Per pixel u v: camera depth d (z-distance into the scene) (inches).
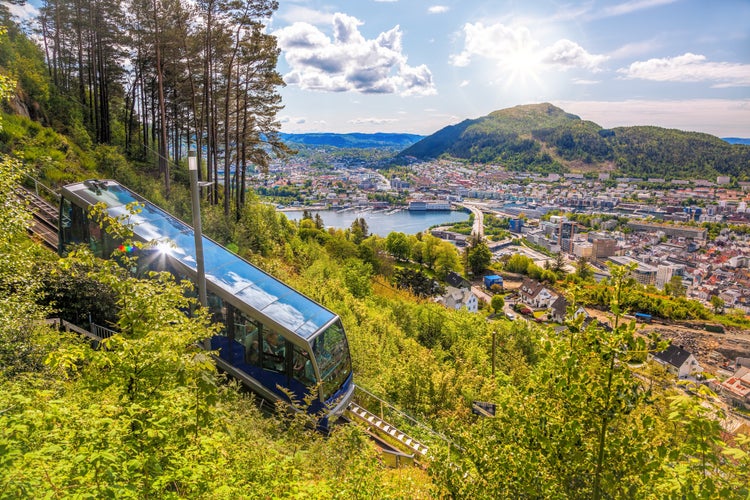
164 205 1160.8
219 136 1553.9
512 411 210.8
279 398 485.1
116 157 1316.4
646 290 5152.6
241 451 242.4
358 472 249.3
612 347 166.2
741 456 143.7
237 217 1385.3
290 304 527.2
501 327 1631.4
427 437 586.6
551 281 5497.1
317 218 4055.1
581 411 181.5
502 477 211.0
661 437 179.5
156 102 1800.0
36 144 1043.3
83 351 202.7
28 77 1344.7
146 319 240.4
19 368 312.3
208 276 515.5
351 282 1608.0
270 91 1364.4
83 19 1585.9
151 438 183.2
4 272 336.8
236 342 503.5
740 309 5029.5
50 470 140.3
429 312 1675.7
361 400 663.1
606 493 181.2
